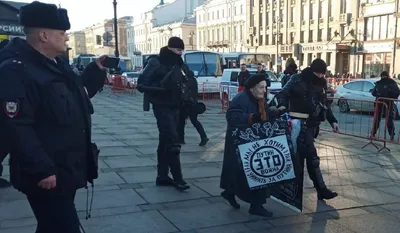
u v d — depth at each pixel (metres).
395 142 8.66
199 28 79.44
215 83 20.72
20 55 2.33
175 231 4.00
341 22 46.75
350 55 45.97
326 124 12.30
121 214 4.39
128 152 7.44
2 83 2.18
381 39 41.78
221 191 5.29
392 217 4.56
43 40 2.38
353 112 16.23
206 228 4.11
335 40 47.69
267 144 4.29
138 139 8.80
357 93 15.30
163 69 5.13
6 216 4.24
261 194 4.41
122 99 20.25
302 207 4.79
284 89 4.92
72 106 2.46
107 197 4.92
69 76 2.50
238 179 4.36
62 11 2.46
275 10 58.19
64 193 2.43
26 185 2.32
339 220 4.44
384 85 9.84
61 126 2.40
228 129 4.55
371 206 4.91
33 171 2.19
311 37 52.28
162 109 5.17
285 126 4.34
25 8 2.37
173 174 5.30
